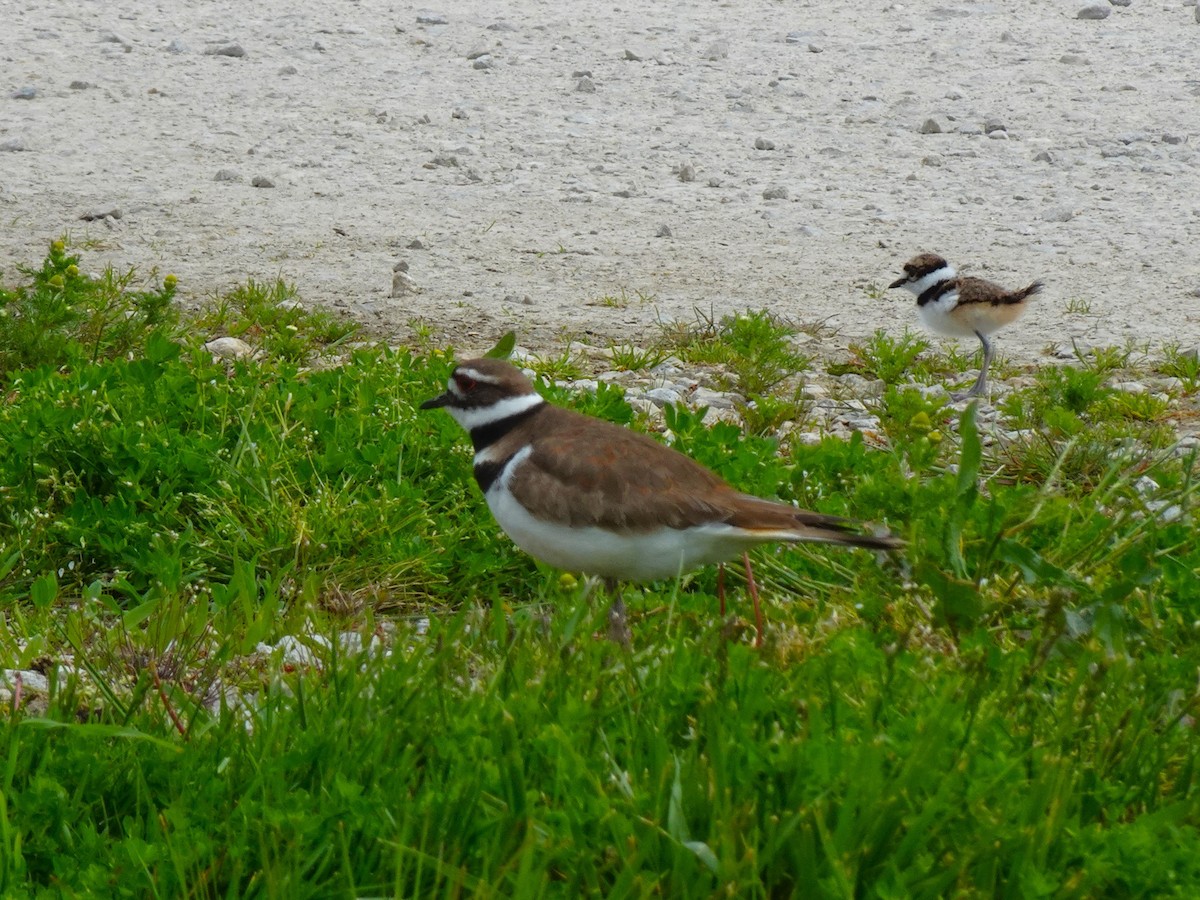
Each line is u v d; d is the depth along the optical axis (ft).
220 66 99.50
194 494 36.37
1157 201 80.59
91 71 96.99
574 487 28.53
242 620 31.81
